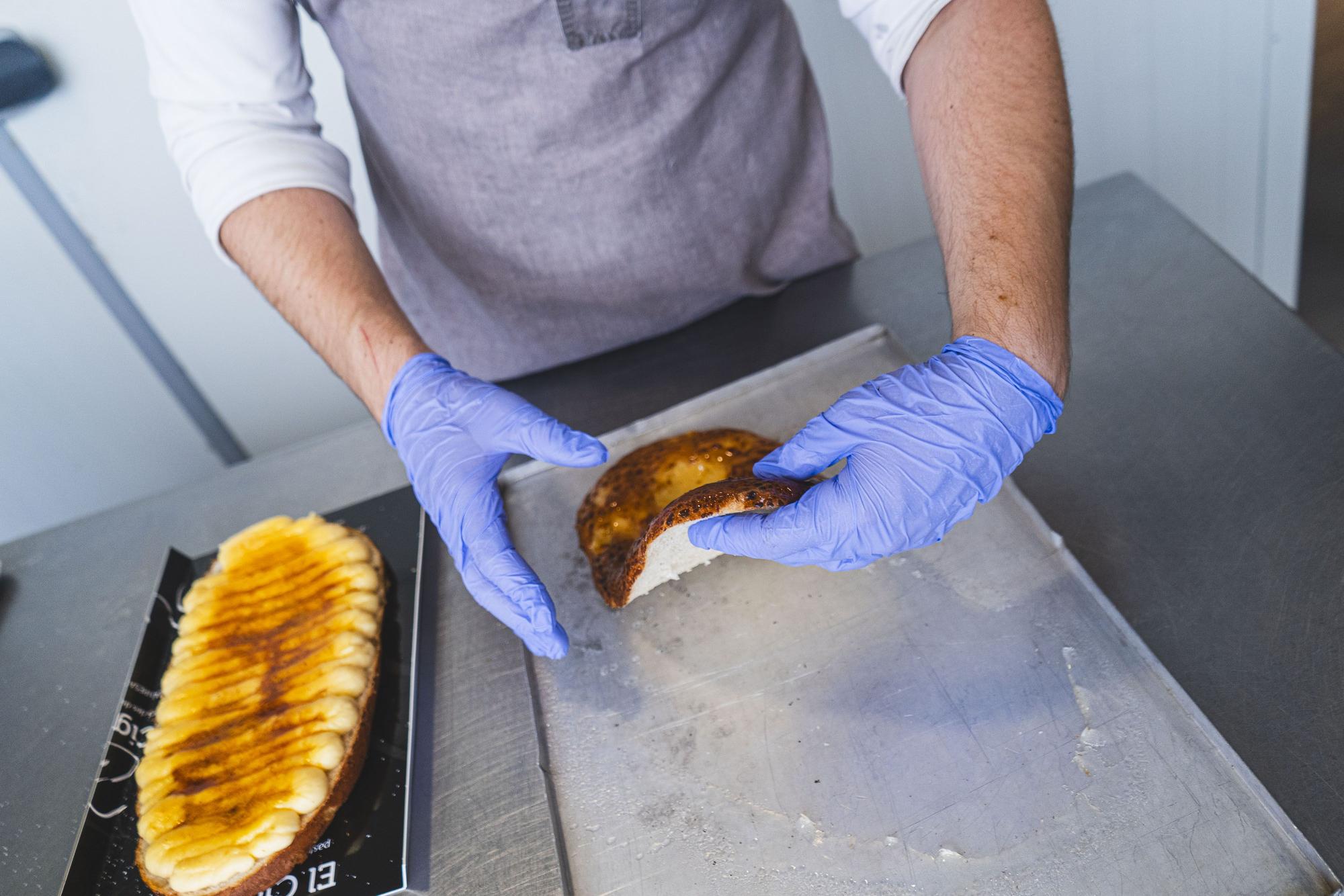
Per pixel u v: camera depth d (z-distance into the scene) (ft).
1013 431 1.61
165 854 1.65
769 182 2.48
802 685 1.70
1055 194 1.74
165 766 1.79
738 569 1.91
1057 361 1.65
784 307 2.61
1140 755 1.50
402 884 1.60
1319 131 3.79
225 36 1.99
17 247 3.56
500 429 1.85
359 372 1.99
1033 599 1.72
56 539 2.57
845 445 1.67
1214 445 1.95
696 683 1.75
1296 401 1.98
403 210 2.43
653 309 2.54
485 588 1.79
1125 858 1.40
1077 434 2.06
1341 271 4.08
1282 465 1.88
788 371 2.25
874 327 2.27
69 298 3.73
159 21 1.98
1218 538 1.80
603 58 2.06
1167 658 1.65
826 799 1.55
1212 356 2.13
